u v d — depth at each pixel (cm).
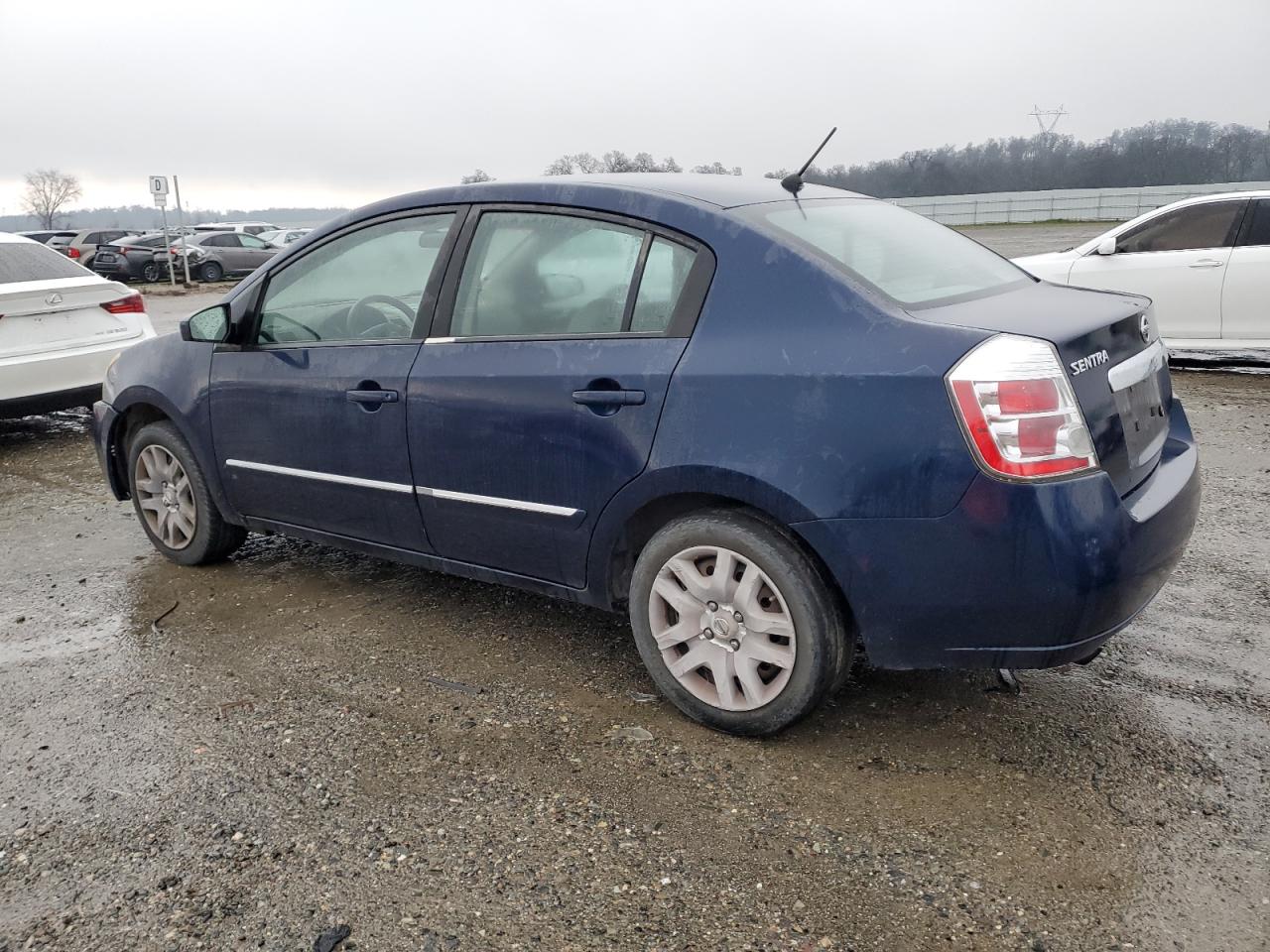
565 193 321
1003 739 292
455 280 339
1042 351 246
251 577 449
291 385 380
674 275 293
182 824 262
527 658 356
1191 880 228
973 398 244
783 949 211
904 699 318
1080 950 208
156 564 472
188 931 221
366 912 226
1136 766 276
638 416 289
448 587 429
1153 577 268
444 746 297
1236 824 248
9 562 486
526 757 289
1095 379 260
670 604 302
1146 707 307
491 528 334
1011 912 220
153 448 458
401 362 346
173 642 381
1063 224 4322
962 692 321
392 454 352
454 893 231
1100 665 336
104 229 2998
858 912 221
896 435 251
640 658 354
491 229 335
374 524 371
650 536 315
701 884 232
